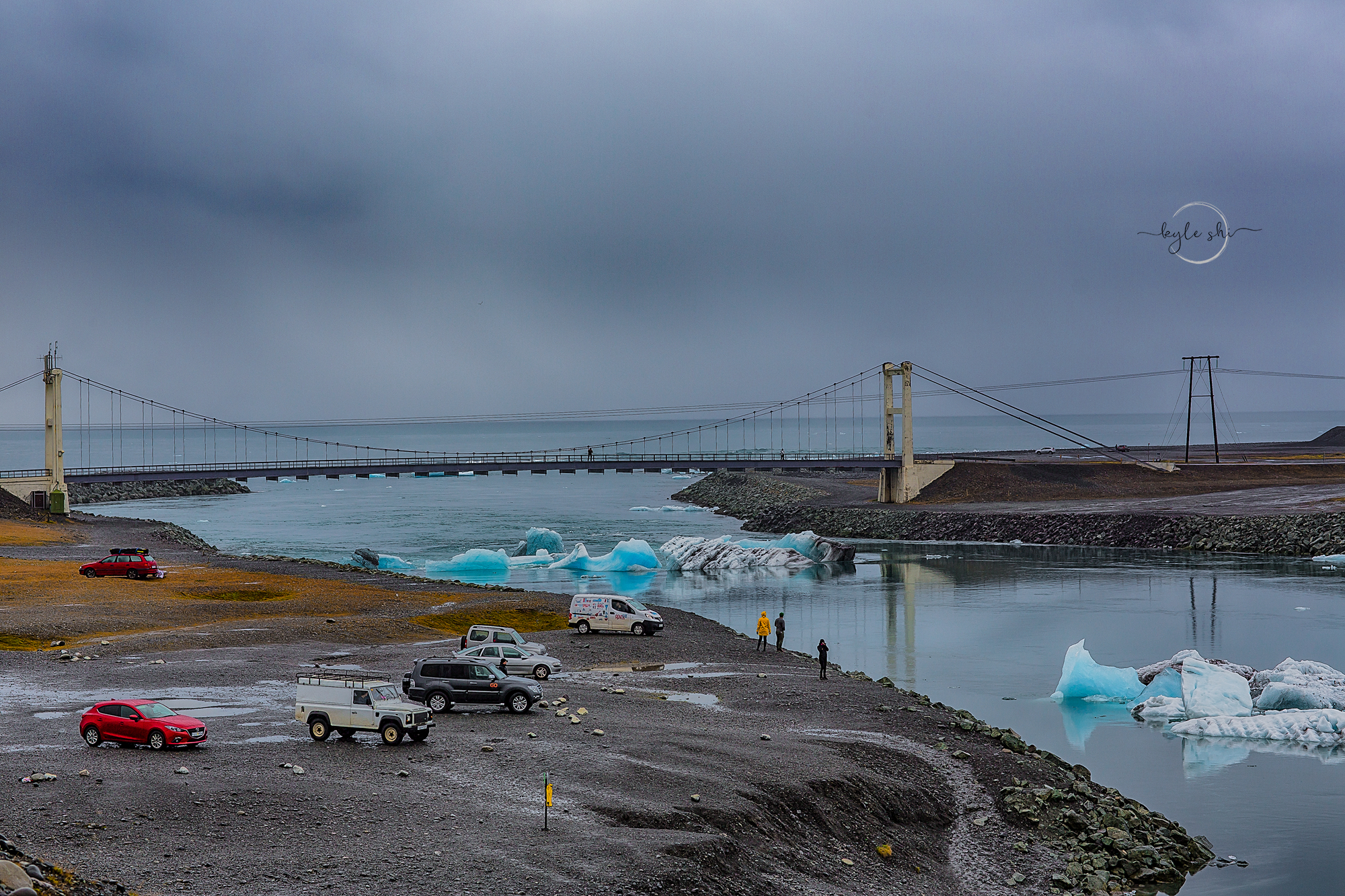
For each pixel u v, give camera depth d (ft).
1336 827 128.88
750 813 101.24
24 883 68.64
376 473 628.69
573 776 106.32
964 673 214.69
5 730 119.55
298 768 104.06
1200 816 132.87
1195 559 392.47
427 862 82.94
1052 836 118.11
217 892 75.77
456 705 142.31
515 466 644.27
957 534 486.79
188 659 175.01
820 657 180.34
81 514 536.42
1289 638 245.24
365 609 243.60
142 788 95.76
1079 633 257.34
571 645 206.08
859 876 99.45
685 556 405.80
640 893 80.28
